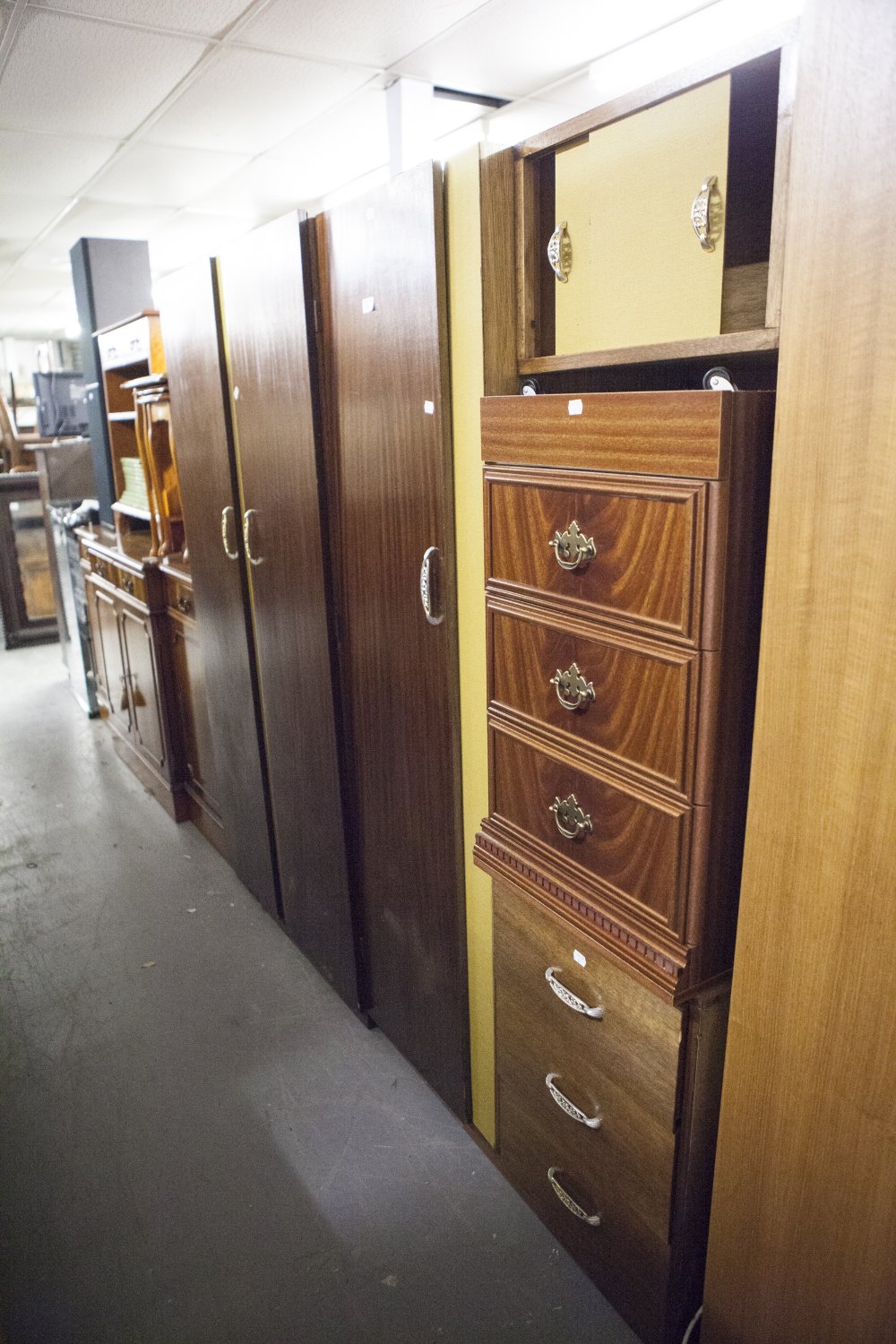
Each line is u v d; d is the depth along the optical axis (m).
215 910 2.81
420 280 1.45
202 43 2.97
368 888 2.08
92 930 2.71
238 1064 2.12
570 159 1.21
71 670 4.98
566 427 1.16
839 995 0.99
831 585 0.91
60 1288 1.58
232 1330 1.50
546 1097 1.52
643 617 1.09
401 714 1.78
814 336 0.88
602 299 1.21
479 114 4.02
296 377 1.86
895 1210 0.98
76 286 4.52
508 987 1.56
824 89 0.83
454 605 1.57
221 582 2.50
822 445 0.89
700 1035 1.18
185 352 2.42
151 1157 1.86
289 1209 1.72
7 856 3.19
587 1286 1.55
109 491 4.27
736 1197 1.19
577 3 2.82
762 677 1.00
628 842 1.20
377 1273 1.59
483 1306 1.52
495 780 1.46
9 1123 1.97
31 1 2.56
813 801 0.98
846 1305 1.07
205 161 4.35
